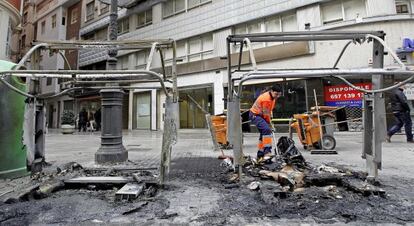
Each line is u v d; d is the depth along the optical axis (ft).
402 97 28.37
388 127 36.50
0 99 13.76
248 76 10.61
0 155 13.55
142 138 43.42
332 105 42.68
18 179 13.67
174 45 13.91
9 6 44.70
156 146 30.66
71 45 13.25
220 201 10.13
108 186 12.26
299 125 24.08
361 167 15.74
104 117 18.28
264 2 49.83
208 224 8.11
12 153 14.23
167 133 12.59
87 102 85.25
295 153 15.48
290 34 12.30
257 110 17.78
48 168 16.34
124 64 73.92
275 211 8.99
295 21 47.39
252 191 11.27
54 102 98.78
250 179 13.03
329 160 18.40
